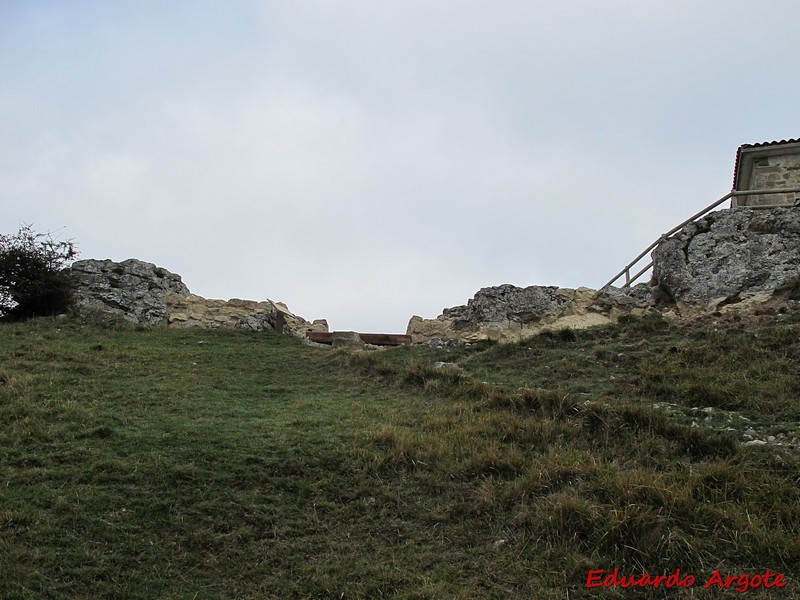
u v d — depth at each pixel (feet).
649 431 37.60
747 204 76.54
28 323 67.10
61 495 31.37
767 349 50.26
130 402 44.52
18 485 32.14
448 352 62.49
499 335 68.03
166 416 41.96
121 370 52.75
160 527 30.01
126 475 33.35
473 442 37.68
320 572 28.04
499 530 30.27
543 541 29.12
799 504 29.81
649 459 34.94
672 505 29.45
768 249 64.69
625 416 38.75
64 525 29.40
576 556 27.89
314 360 59.31
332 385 52.31
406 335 74.69
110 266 76.13
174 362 56.59
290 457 36.19
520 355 57.57
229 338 68.80
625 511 29.09
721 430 38.17
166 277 79.36
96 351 57.67
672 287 66.54
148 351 59.47
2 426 38.70
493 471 34.73
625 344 57.26
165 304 76.69
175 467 34.09
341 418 42.80
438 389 48.88
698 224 68.54
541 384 49.96
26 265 71.05
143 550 28.58
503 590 26.91
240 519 31.01
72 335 64.08
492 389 46.83
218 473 34.17
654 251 70.49
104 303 74.08
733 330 55.72
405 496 33.30
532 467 34.01
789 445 36.01
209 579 27.58
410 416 43.14
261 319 75.00
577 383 49.08
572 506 29.71
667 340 56.80
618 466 34.27
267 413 44.06
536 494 31.99
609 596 26.18
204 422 41.11
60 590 26.02
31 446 36.14
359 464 35.73
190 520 30.60
